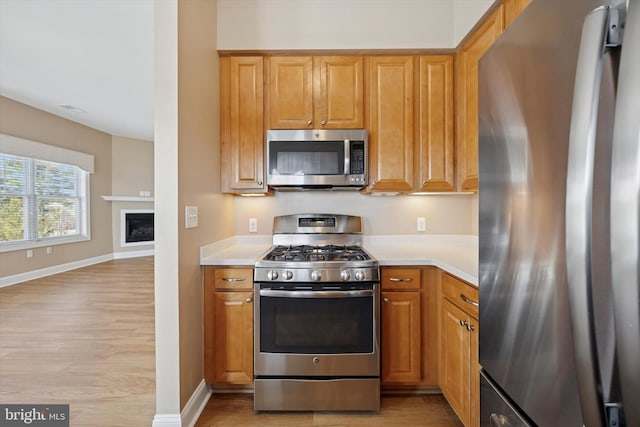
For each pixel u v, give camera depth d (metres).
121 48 3.08
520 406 0.83
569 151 0.57
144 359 2.37
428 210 2.53
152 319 3.16
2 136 4.35
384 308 1.90
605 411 0.54
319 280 1.77
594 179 0.53
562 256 0.67
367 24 2.17
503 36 0.90
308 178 2.11
